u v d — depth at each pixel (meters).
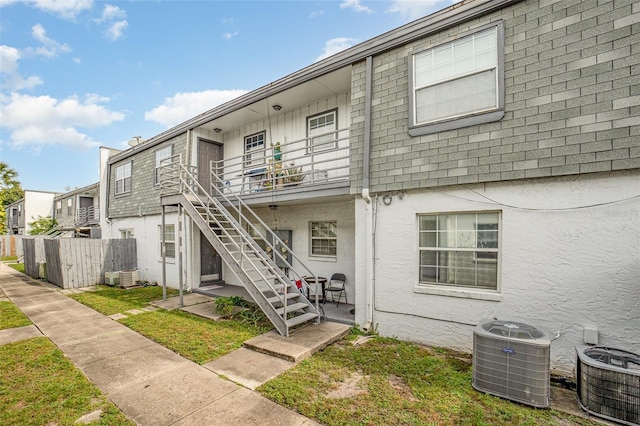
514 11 4.67
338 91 8.00
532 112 4.50
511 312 4.65
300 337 5.48
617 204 3.99
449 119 5.18
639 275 3.86
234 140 11.02
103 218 15.62
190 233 10.51
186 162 10.42
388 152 5.86
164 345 5.42
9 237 26.91
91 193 22.52
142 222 12.95
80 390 3.85
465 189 5.11
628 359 3.33
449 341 5.16
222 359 4.77
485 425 3.07
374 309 5.98
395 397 3.61
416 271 5.56
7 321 7.01
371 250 6.00
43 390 3.85
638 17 3.82
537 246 4.49
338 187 6.61
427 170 5.39
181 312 7.57
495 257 4.93
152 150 12.40
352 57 6.35
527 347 3.48
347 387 3.86
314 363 4.59
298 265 9.22
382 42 5.90
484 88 4.93
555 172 4.30
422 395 3.66
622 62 3.91
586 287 4.15
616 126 3.93
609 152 3.96
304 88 7.80
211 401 3.57
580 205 4.21
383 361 4.62
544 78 4.42
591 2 4.11
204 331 6.08
